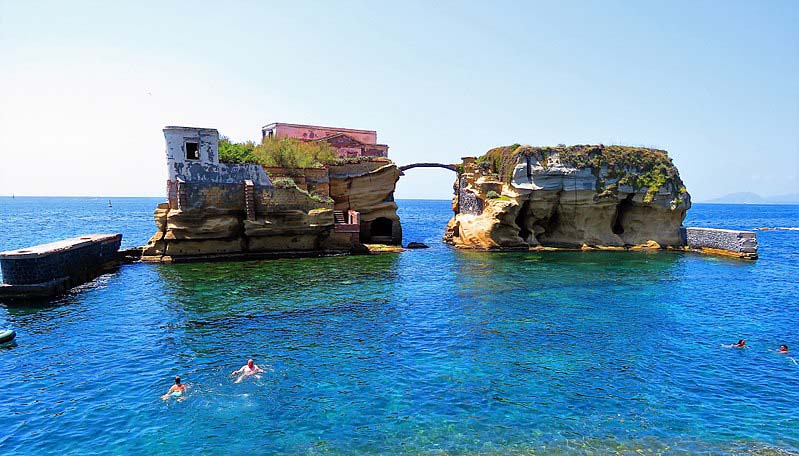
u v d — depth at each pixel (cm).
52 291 2639
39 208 17925
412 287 2958
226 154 4072
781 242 6125
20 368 1644
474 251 4656
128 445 1180
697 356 1795
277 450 1160
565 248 4756
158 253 3788
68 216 11969
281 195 4016
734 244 4256
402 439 1209
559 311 2406
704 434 1245
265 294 2717
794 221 12331
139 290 2797
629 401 1427
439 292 2822
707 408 1391
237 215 3931
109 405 1383
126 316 2264
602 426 1280
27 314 2300
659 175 4772
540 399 1434
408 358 1756
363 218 4978
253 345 1878
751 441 1214
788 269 3675
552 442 1198
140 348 1838
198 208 3744
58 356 1755
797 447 1187
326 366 1673
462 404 1398
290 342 1917
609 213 4803
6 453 1141
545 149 4666
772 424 1302
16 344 1880
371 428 1262
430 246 5166
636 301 2619
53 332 2028
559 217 4859
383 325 2156
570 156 4659
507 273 3450
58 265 2816
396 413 1343
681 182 4878
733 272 3519
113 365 1670
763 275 3409
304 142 4978
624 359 1759
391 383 1539
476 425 1279
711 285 3048
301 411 1353
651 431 1257
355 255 4303
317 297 2661
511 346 1889
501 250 4666
